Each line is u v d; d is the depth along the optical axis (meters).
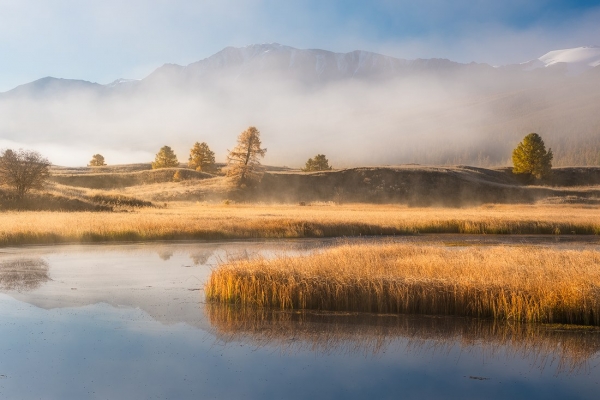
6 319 13.32
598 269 16.08
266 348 11.47
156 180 99.62
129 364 10.43
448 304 13.99
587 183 120.19
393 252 21.05
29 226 30.31
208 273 20.05
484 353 11.30
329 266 16.08
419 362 10.78
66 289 16.92
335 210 61.38
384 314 13.96
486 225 39.38
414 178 99.62
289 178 98.06
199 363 10.55
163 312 14.09
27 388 9.27
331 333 12.49
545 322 13.23
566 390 9.52
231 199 81.81
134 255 25.02
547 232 39.38
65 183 93.56
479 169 122.88
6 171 45.38
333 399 8.98
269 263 16.50
